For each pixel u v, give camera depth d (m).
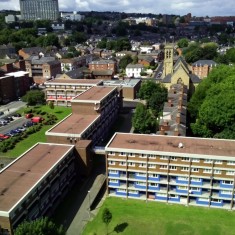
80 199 88.25
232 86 118.94
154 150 82.94
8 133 135.38
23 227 58.66
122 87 183.00
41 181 75.44
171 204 85.19
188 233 73.25
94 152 102.12
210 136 112.75
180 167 82.19
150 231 74.19
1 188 72.00
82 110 126.62
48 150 92.94
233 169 78.56
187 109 130.75
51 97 178.62
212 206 83.25
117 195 89.44
